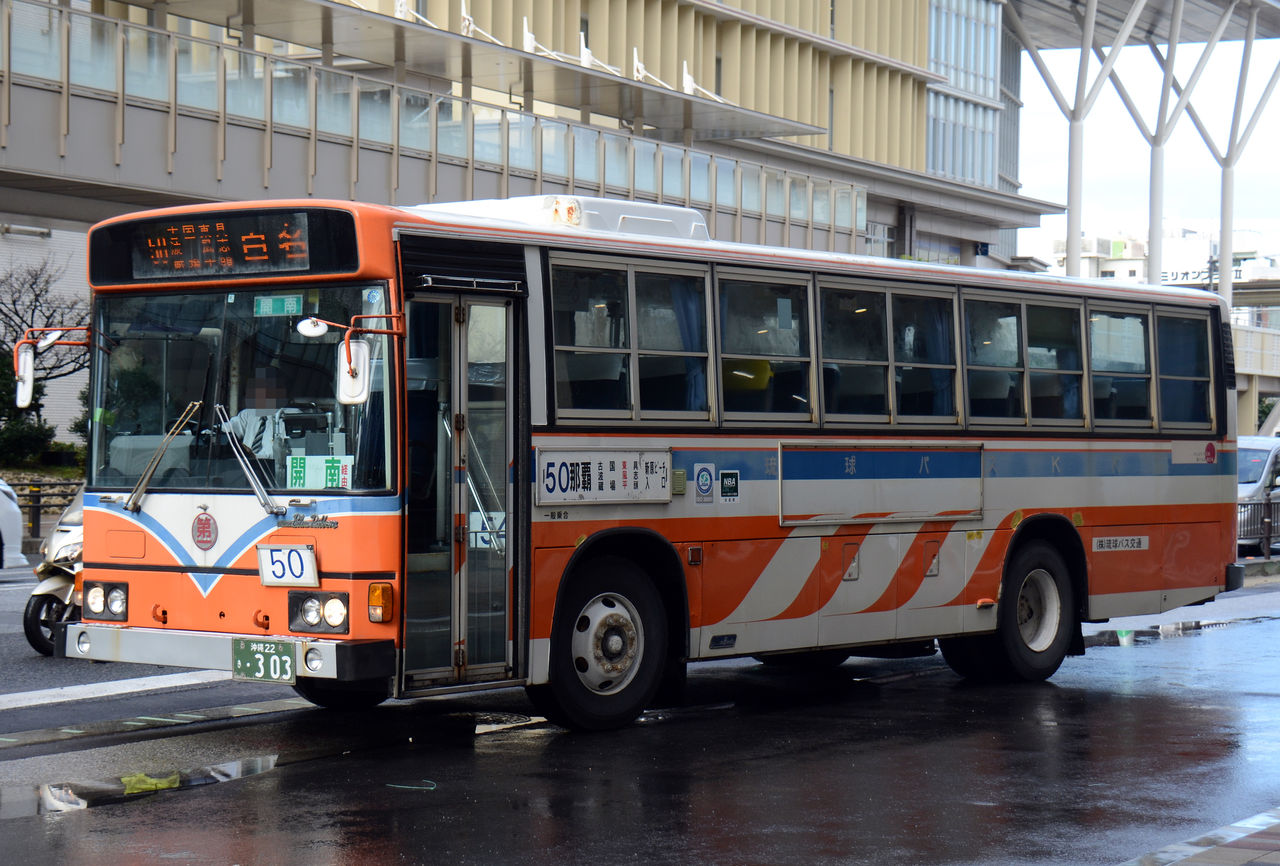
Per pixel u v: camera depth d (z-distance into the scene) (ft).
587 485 32.58
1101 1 223.71
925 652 43.37
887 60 182.91
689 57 148.87
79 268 141.79
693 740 32.71
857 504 38.06
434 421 30.35
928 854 23.12
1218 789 27.99
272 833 23.93
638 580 33.94
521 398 31.58
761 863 22.52
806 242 121.90
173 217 31.17
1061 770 29.66
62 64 73.20
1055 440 43.19
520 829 24.38
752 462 35.81
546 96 120.88
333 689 36.24
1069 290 43.86
